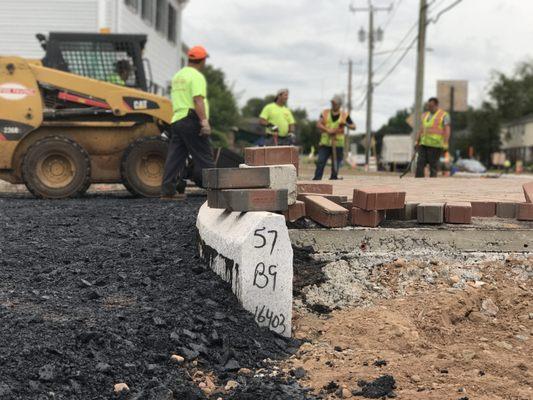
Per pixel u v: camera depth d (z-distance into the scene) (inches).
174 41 1155.3
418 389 145.9
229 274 189.8
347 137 2017.7
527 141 3115.2
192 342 161.6
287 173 205.2
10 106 451.2
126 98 467.2
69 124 460.4
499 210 231.6
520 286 206.7
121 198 461.4
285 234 177.0
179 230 278.7
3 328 156.6
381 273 208.8
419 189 384.5
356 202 220.7
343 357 165.3
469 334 186.5
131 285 201.5
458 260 215.8
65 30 773.9
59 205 385.1
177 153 410.6
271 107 546.9
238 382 148.7
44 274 213.0
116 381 140.7
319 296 197.2
